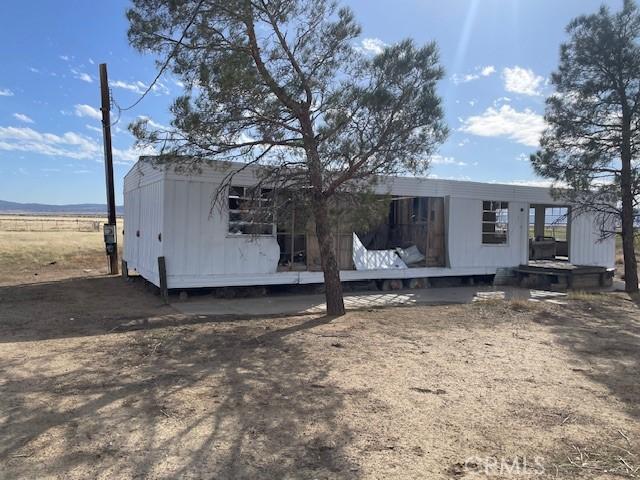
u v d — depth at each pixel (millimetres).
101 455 3463
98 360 5930
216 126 7688
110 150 15844
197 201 10578
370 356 6199
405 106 8203
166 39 7703
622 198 13414
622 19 12328
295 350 6449
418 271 13680
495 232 15195
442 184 13953
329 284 9164
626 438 3887
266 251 11383
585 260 16516
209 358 6066
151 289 12016
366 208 8859
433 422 4160
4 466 3289
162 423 4027
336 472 3281
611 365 6027
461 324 8438
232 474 3230
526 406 4574
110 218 15836
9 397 4598
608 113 12734
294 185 8648
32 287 12500
